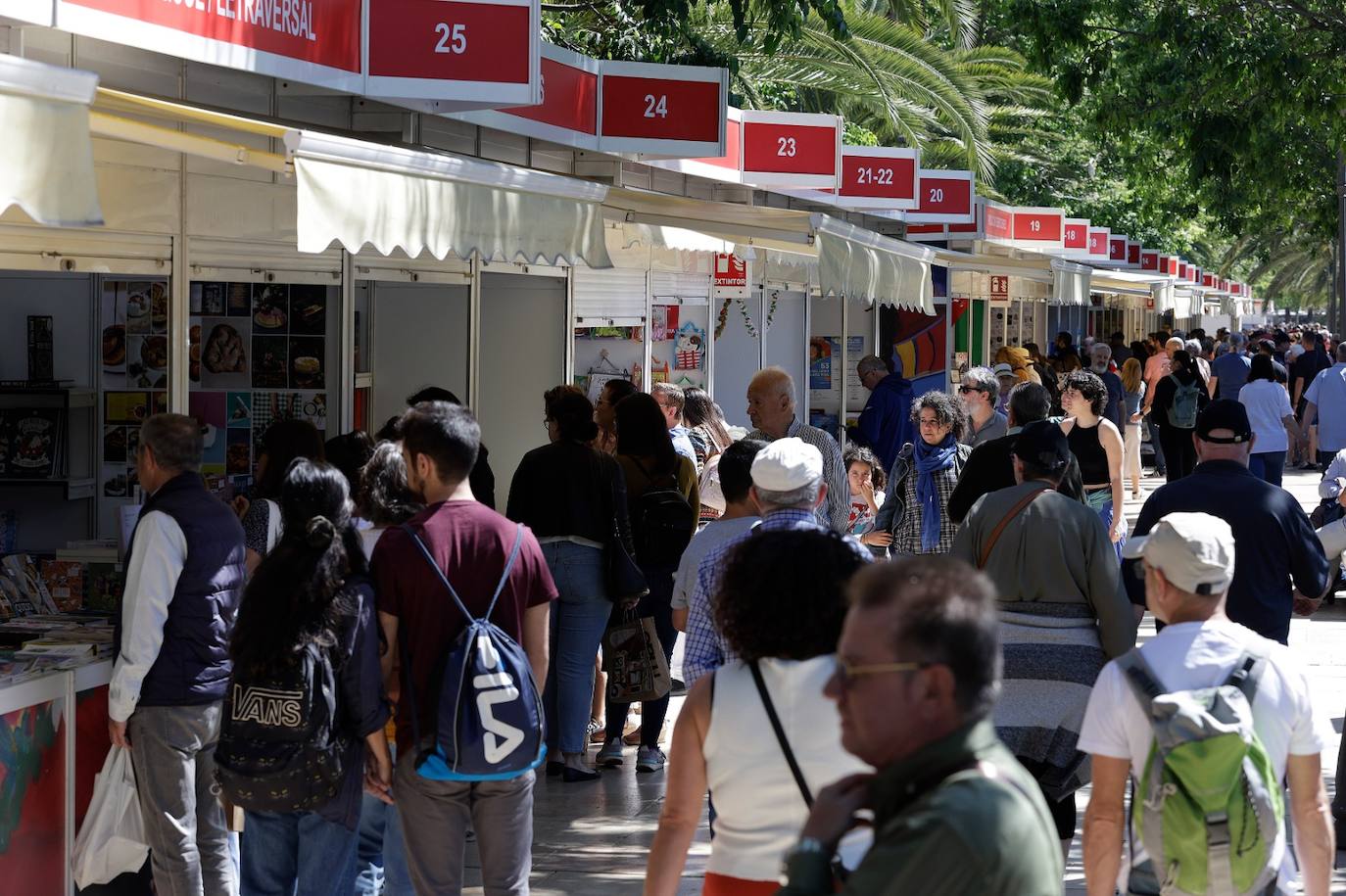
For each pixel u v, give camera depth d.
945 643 2.81
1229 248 99.44
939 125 35.41
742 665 4.53
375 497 7.21
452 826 6.05
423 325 13.57
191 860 6.77
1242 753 4.50
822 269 12.15
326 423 11.18
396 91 9.39
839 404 26.03
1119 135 33.38
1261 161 37.66
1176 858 4.56
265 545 7.48
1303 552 7.25
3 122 4.75
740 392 21.89
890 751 2.86
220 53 8.02
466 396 13.36
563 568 9.63
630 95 12.57
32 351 10.56
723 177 15.62
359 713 6.05
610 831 9.06
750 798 4.45
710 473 11.67
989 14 34.75
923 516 10.42
